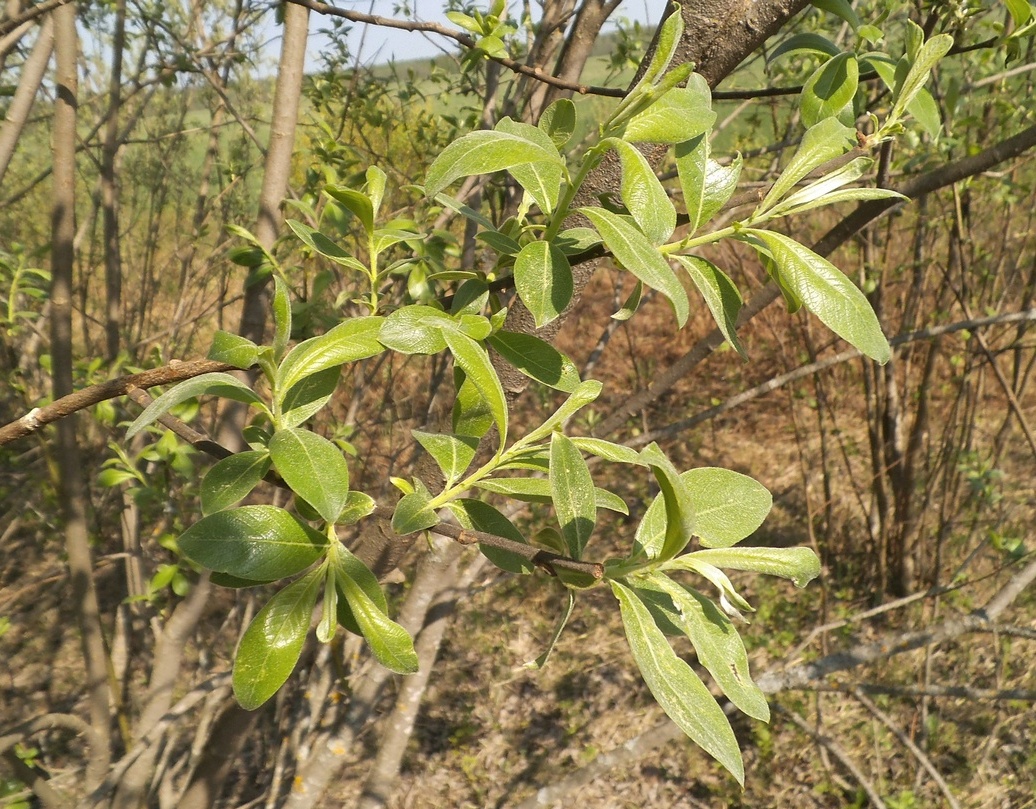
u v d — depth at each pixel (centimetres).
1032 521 517
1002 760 410
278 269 170
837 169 83
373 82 348
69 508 202
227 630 420
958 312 569
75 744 399
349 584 72
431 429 219
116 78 271
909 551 491
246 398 74
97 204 347
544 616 530
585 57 184
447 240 157
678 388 738
